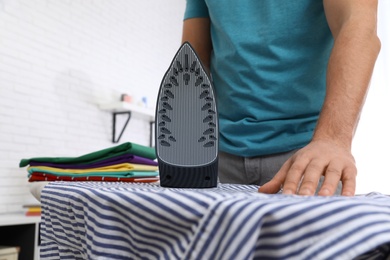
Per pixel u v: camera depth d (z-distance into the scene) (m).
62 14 2.35
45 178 0.87
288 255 0.22
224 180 0.81
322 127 0.45
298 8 0.71
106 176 0.76
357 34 0.50
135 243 0.29
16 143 2.05
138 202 0.28
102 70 2.62
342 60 0.49
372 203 0.23
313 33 0.72
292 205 0.22
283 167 0.41
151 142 3.01
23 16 2.12
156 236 0.28
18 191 2.04
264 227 0.22
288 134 0.73
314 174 0.36
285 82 0.72
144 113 2.67
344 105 0.45
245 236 0.21
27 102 2.12
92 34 2.55
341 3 0.58
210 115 0.47
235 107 0.77
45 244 0.47
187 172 0.46
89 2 2.54
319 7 0.71
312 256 0.21
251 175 0.75
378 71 2.41
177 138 0.46
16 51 2.08
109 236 0.31
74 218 0.38
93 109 2.53
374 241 0.21
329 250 0.21
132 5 2.91
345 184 0.36
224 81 0.79
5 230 1.85
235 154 0.76
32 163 0.91
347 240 0.21
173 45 3.35
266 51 0.73
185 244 0.25
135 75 2.90
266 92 0.73
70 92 2.38
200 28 0.90
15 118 2.05
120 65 2.77
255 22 0.75
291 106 0.72
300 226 0.22
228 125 0.77
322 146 0.41
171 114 0.47
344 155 0.40
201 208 0.24
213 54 0.88
